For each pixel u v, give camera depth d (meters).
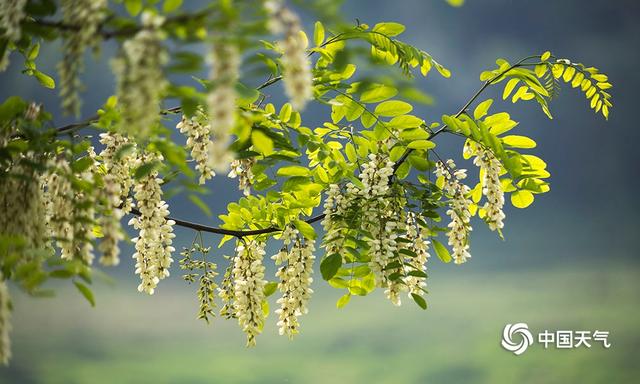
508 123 6.04
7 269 3.70
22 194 4.36
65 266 3.71
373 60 4.68
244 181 5.91
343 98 5.52
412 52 5.52
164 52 3.07
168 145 4.24
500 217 5.88
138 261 5.70
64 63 3.33
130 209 5.36
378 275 5.44
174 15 3.11
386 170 5.67
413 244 5.84
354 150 5.98
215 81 3.00
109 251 3.86
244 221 6.19
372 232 5.59
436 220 5.86
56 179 4.52
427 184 6.06
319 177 5.86
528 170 5.96
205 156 5.31
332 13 3.54
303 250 5.80
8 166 4.51
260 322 5.83
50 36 3.96
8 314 3.58
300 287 5.75
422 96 4.59
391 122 5.62
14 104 4.27
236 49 3.03
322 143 5.57
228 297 6.06
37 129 4.30
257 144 4.18
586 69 6.20
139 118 3.15
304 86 3.24
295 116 5.62
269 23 3.17
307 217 6.70
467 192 6.02
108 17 3.38
